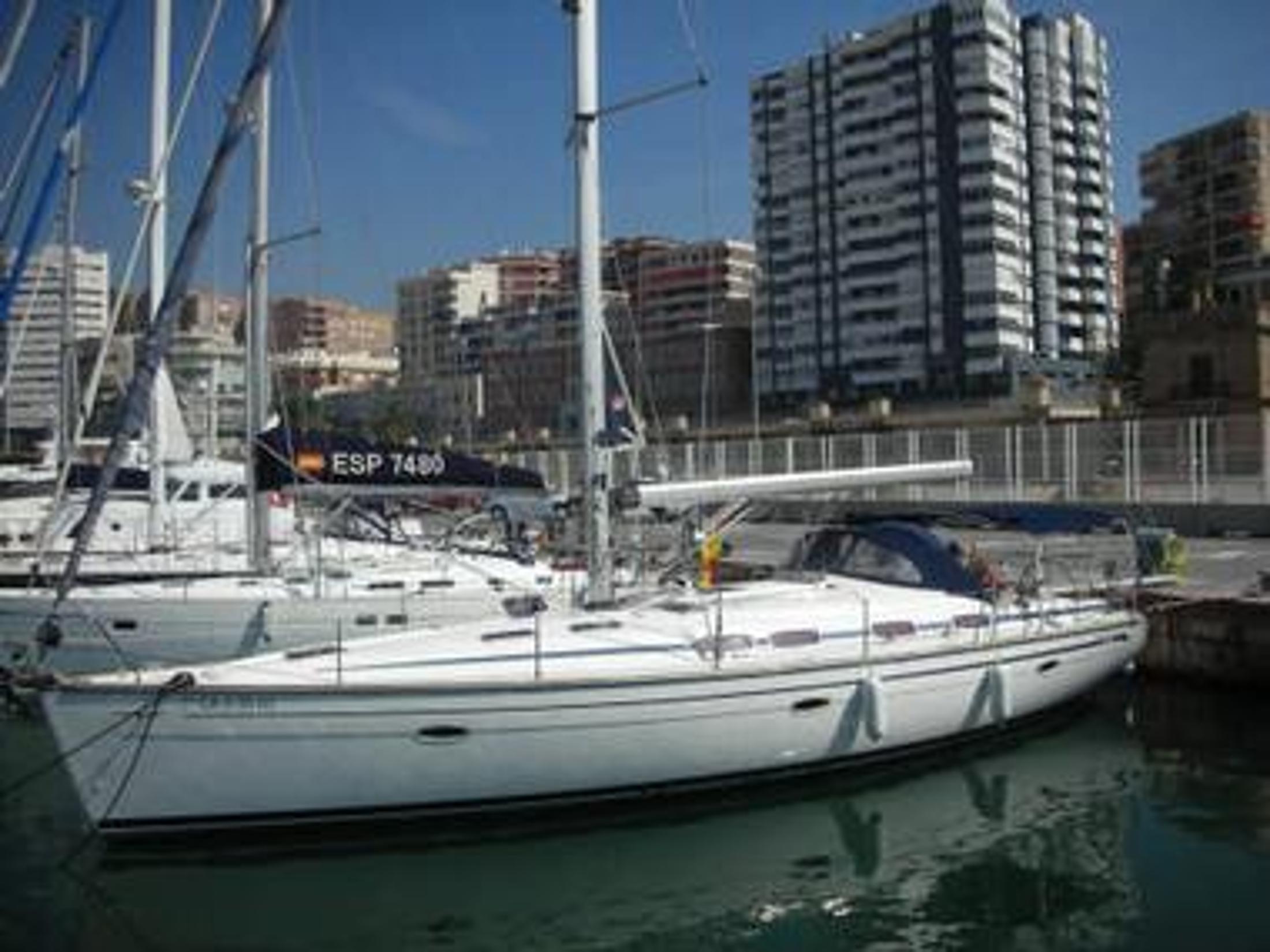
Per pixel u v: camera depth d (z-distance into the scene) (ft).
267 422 53.31
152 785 30.45
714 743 34.22
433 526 59.52
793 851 33.06
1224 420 95.35
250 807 31.07
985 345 334.03
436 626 42.37
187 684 30.42
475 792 32.32
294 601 47.65
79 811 35.45
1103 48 366.43
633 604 39.65
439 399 192.44
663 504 39.78
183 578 52.31
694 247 363.35
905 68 350.43
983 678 39.37
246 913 29.01
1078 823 35.04
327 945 27.63
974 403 302.45
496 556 55.47
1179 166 334.85
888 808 36.24
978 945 27.71
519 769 32.42
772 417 332.39
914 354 346.74
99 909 29.01
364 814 31.83
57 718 30.19
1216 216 322.75
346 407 194.49
